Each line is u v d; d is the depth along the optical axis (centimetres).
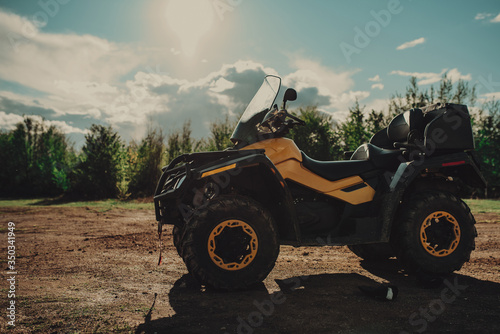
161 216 359
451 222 373
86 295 302
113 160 1432
